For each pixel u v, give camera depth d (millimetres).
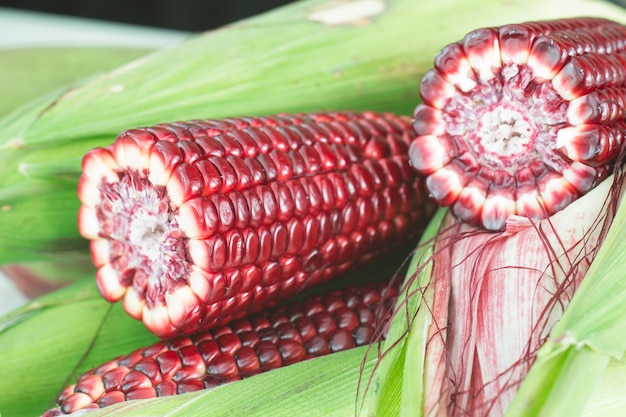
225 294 313
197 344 322
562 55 298
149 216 312
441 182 319
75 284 376
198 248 304
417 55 388
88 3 831
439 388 289
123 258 327
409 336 293
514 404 264
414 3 393
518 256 303
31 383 355
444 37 389
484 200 317
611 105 303
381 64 388
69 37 549
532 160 312
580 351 267
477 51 304
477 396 290
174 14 827
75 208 391
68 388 316
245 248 310
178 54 392
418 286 306
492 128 312
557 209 312
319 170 326
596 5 403
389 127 349
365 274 365
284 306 342
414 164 320
